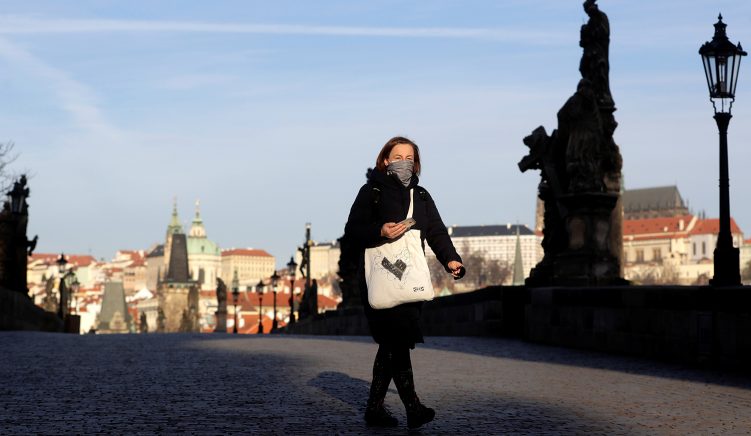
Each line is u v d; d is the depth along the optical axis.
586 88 21.52
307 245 56.16
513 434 7.71
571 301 19.19
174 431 7.70
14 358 15.32
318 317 44.28
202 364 14.10
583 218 21.39
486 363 14.97
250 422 8.21
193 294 130.50
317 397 9.95
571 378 12.58
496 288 22.70
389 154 8.05
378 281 7.68
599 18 22.89
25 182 38.03
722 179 15.02
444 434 7.67
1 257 36.75
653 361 15.67
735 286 14.12
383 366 7.99
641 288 16.50
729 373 13.51
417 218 7.84
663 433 7.88
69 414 8.68
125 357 15.53
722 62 15.25
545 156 22.89
